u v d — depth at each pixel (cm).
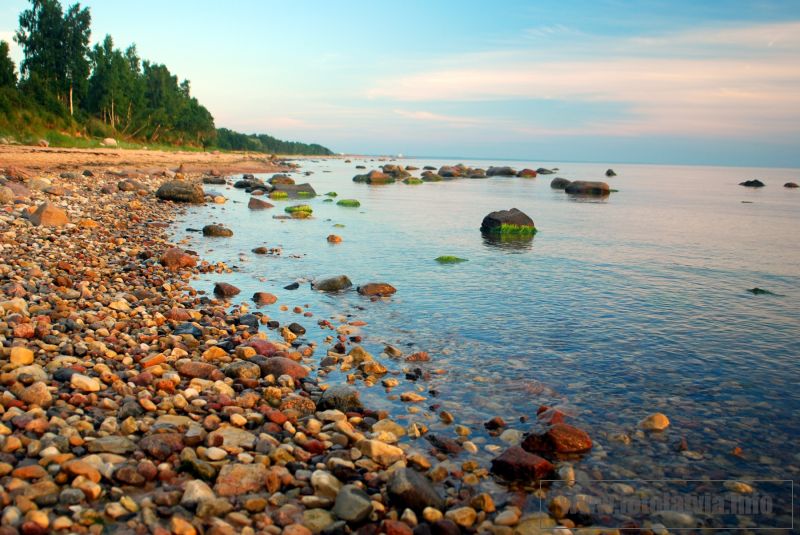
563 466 729
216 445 685
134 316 1223
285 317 1370
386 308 1489
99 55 9906
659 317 1455
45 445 616
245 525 536
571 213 4375
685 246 2755
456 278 1886
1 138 6309
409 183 8106
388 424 808
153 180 4819
